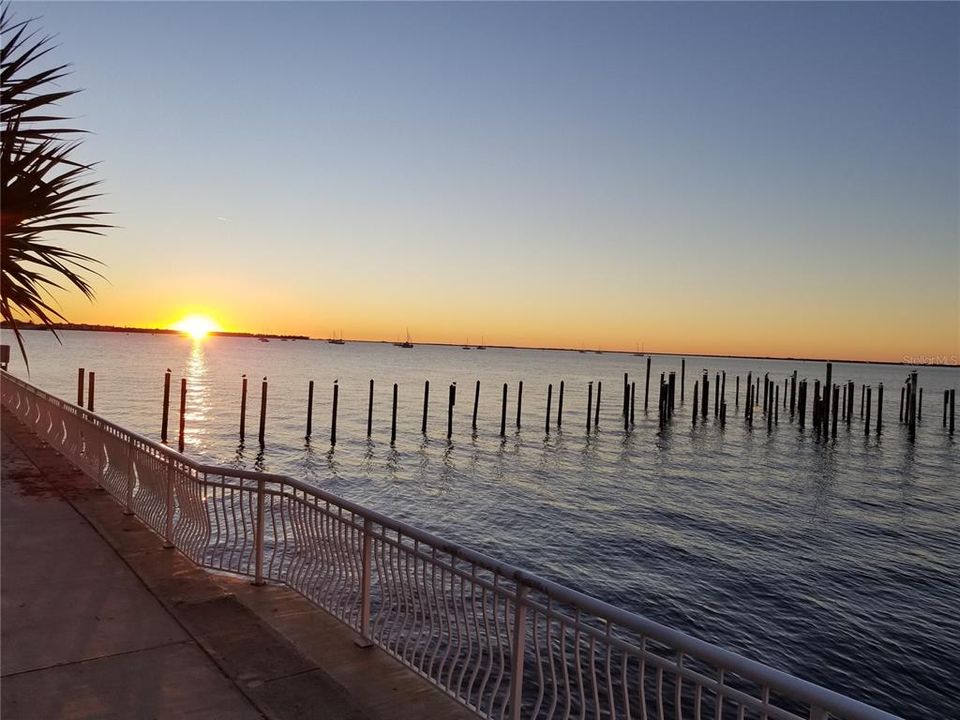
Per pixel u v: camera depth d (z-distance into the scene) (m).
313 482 27.80
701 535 20.97
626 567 17.38
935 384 137.88
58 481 9.67
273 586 5.96
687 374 135.50
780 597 15.43
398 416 51.03
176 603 5.43
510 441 41.59
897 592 16.05
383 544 4.75
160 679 4.18
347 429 42.94
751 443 44.72
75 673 4.20
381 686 4.29
